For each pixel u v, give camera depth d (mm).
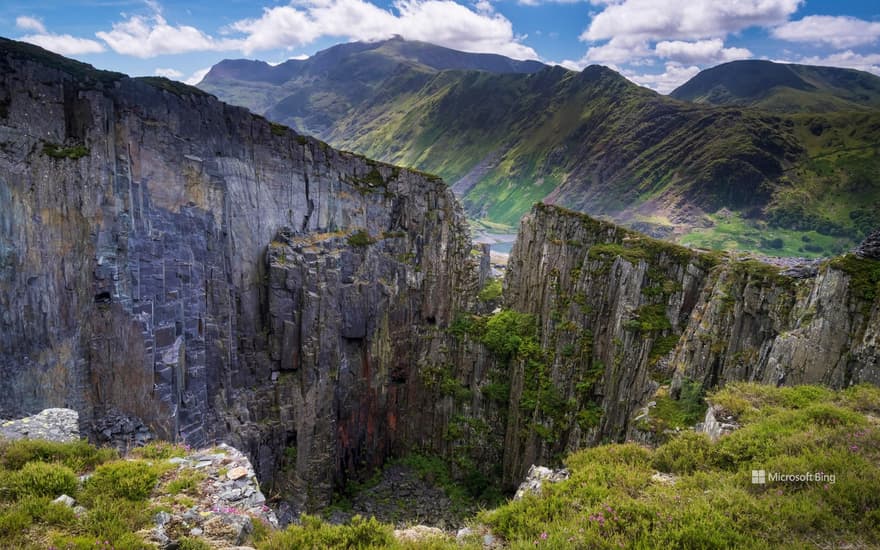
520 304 70438
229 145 54938
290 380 58094
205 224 51531
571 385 58062
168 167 48062
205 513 17000
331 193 66000
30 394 38906
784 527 14312
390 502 60219
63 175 40969
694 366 42938
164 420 44688
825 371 32219
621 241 60281
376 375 66250
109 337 42719
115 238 43344
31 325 39344
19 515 14570
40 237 39875
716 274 47406
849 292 32188
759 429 21172
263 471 54656
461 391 67812
